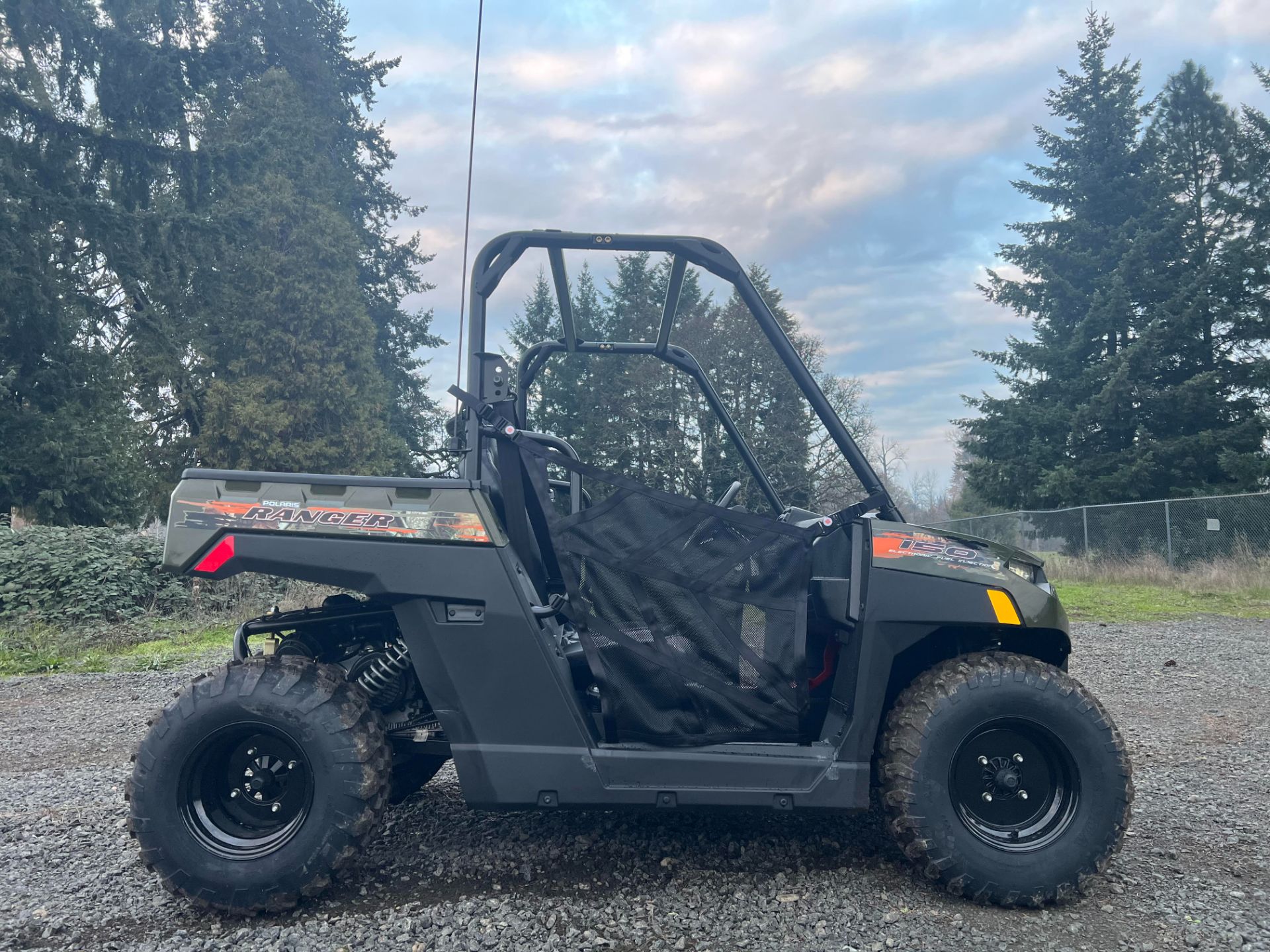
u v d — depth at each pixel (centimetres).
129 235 1867
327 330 2833
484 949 264
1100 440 2480
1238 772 454
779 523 312
